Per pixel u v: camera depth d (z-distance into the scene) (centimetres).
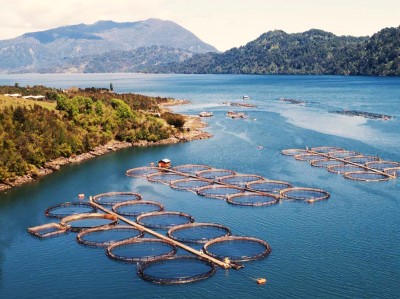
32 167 18775
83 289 10312
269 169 19362
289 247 11994
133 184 17725
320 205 14938
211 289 10169
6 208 15238
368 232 12812
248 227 13338
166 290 10181
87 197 16262
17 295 10144
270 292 10025
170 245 12256
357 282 10356
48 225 13562
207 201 15662
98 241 12544
